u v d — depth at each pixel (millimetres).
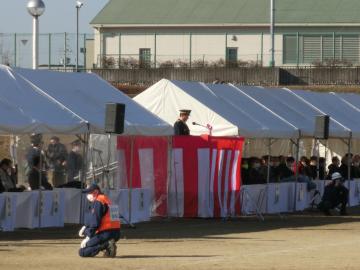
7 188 49281
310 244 45656
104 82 55531
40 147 52094
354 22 140875
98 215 37875
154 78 127750
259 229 53000
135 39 149125
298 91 71875
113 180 55969
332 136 69000
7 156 75312
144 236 47562
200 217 56969
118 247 42344
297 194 65875
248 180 61188
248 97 64875
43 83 51281
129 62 136125
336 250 43125
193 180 56781
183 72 127688
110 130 48719
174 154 56875
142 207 54656
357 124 73312
